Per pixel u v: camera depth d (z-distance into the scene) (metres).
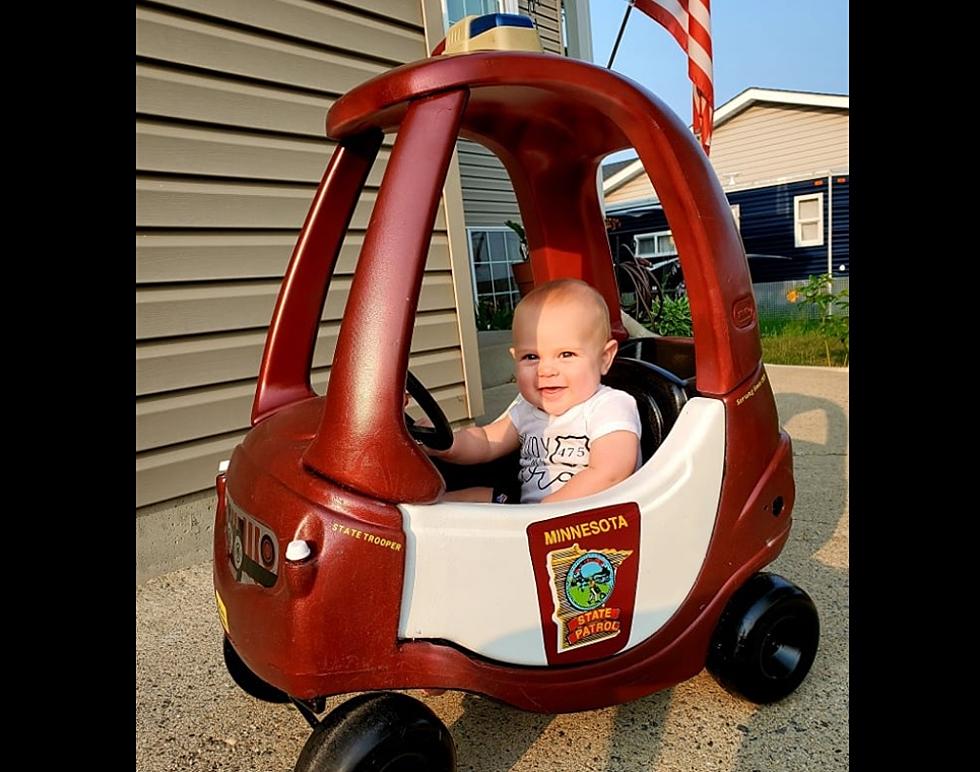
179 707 1.75
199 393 2.67
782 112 12.19
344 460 1.14
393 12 3.32
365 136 1.49
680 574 1.44
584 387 1.69
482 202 8.72
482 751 1.50
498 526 1.23
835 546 2.39
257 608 1.18
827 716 1.56
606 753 1.48
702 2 3.20
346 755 1.08
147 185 2.52
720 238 1.45
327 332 3.09
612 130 1.60
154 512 2.55
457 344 3.65
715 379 1.49
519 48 1.32
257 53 2.82
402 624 1.16
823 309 8.64
